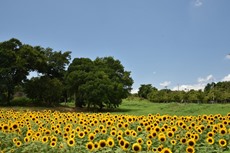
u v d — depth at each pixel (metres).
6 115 21.70
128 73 69.31
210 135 12.88
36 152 11.23
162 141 11.73
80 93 55.75
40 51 63.38
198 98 80.31
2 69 53.72
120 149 10.35
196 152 11.13
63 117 20.80
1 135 13.32
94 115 20.91
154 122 15.98
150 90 117.25
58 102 61.47
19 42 59.22
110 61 69.00
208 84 102.06
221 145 11.56
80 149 11.14
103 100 53.66
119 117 18.67
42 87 56.84
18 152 11.50
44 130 14.30
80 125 16.98
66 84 60.66
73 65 60.69
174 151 11.30
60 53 68.00
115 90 56.84
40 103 60.12
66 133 13.21
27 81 58.03
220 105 42.44
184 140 11.64
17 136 13.49
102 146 10.77
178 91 90.50
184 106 43.62
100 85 53.91
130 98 104.00
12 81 56.47
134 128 15.67
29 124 16.45
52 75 67.50
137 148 10.19
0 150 11.70
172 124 16.77
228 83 95.69
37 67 58.66
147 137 12.19
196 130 14.08
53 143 11.48
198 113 36.16
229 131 13.78
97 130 13.60
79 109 56.44
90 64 60.38
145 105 67.88
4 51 55.06
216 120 18.12
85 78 55.59
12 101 61.25
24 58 56.97
